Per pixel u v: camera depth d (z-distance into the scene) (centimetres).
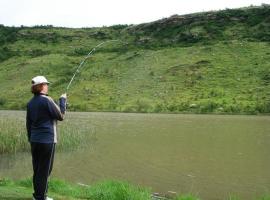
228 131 5975
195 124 7438
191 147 4191
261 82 13788
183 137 5169
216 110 11431
